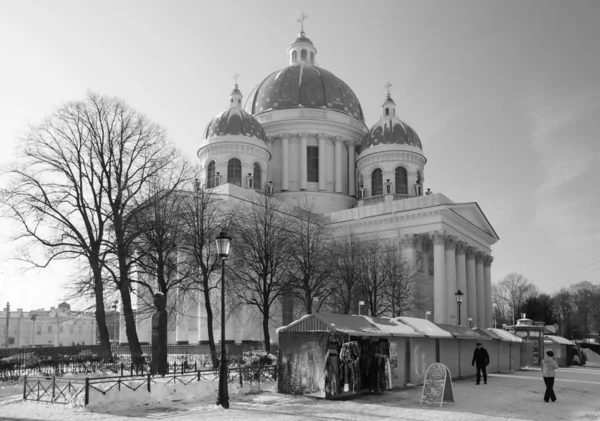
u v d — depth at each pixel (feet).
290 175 262.26
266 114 268.62
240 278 142.61
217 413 68.03
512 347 158.30
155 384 80.59
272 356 120.67
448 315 206.49
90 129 134.41
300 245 163.84
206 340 184.55
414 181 253.24
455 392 92.17
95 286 126.82
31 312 394.73
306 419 63.16
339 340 84.12
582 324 477.36
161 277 122.42
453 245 214.69
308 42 298.35
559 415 69.10
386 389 90.68
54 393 76.79
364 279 180.86
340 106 273.33
